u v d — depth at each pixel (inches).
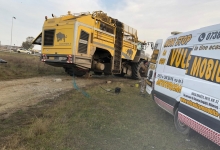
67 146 134.6
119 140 153.3
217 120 125.8
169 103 196.9
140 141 155.0
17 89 298.7
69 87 343.0
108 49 468.8
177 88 184.1
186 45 183.8
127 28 533.0
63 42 399.5
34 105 223.6
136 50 574.6
